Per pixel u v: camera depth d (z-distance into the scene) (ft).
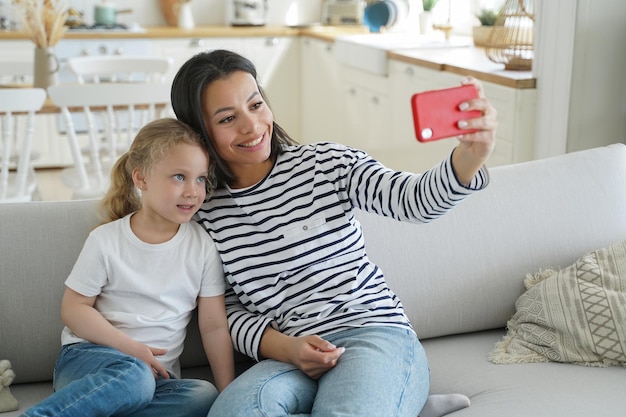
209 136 5.35
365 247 6.10
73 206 5.84
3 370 5.26
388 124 14.48
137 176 5.30
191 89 5.26
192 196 5.22
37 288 5.58
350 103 16.21
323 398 4.66
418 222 5.09
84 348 5.16
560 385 5.32
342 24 19.17
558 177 6.64
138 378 4.80
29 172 12.07
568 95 9.98
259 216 5.41
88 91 10.50
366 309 5.32
